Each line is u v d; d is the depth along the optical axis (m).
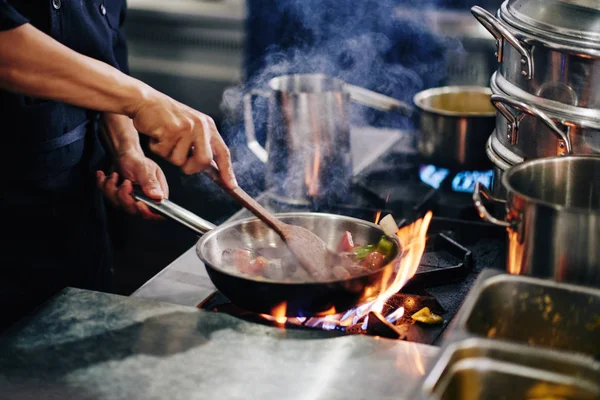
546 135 1.34
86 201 1.66
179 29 3.38
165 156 1.29
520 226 1.09
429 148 1.86
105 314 1.15
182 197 2.66
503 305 1.04
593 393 0.82
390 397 0.94
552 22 1.31
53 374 1.01
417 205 1.72
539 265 1.08
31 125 1.47
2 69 1.19
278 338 1.08
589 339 1.01
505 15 1.44
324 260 1.22
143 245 2.82
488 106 2.07
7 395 0.97
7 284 1.55
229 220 1.67
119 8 1.70
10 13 1.16
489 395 0.88
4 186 1.50
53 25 1.46
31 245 1.56
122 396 0.96
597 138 1.29
